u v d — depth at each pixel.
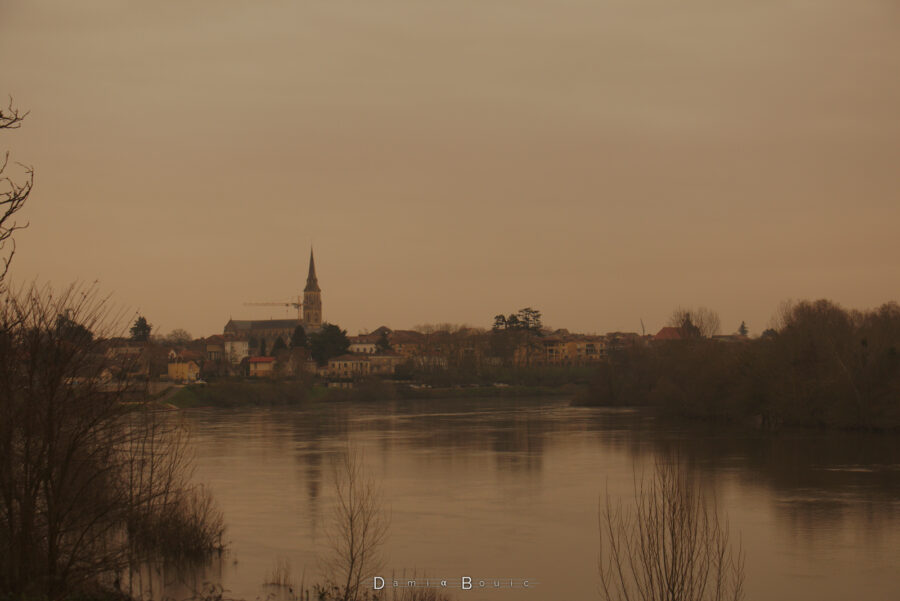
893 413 125.56
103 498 34.19
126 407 33.25
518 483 84.25
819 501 72.94
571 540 60.00
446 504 73.31
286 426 153.75
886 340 133.75
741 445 114.19
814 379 136.88
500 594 47.72
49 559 30.47
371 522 64.62
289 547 57.22
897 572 51.94
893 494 76.06
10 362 29.91
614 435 130.38
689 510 33.34
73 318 32.12
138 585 47.44
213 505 68.69
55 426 30.44
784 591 48.56
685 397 165.25
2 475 29.61
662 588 31.64
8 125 29.17
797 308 189.25
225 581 48.81
